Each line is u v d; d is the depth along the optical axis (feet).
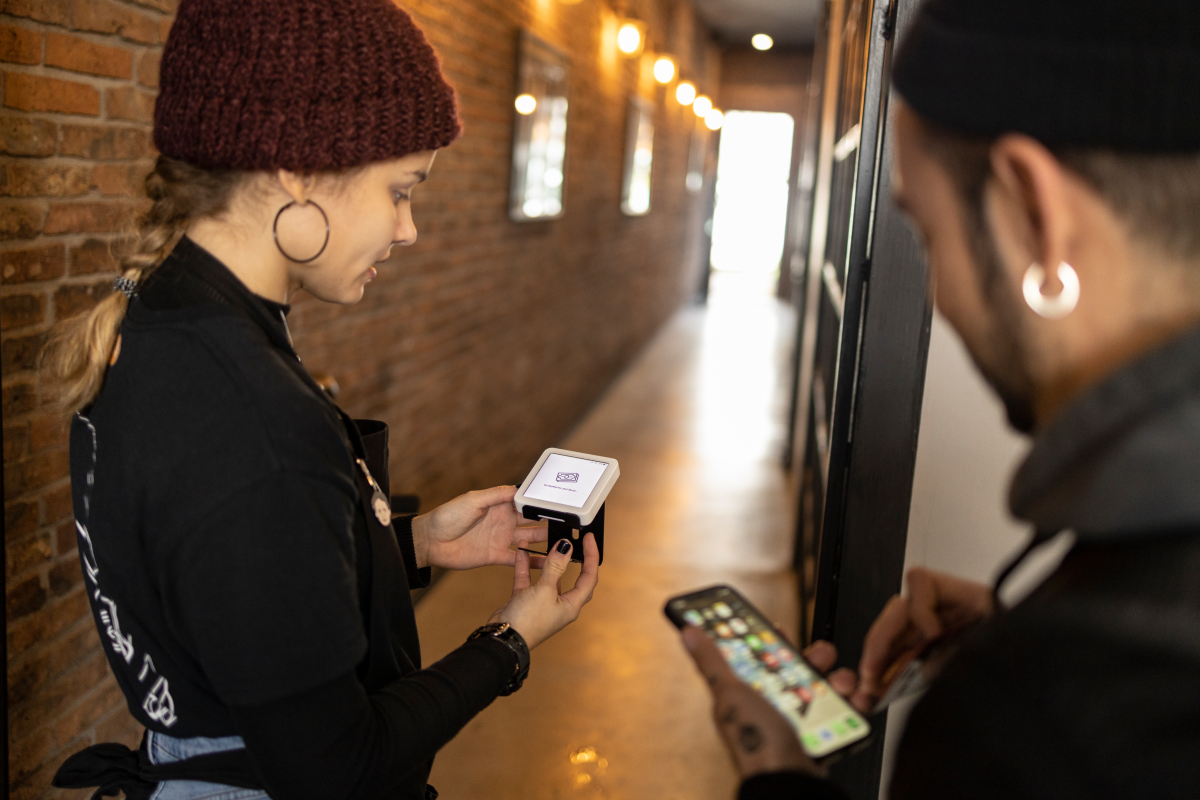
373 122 2.55
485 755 7.47
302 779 2.42
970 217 1.57
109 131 5.09
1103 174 1.38
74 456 2.87
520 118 12.64
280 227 2.64
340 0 2.51
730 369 25.53
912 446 4.56
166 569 2.42
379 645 2.78
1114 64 1.34
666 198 29.14
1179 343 1.33
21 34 4.42
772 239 52.39
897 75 1.67
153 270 2.76
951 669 1.56
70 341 2.84
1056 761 1.32
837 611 4.85
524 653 3.09
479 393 12.32
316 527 2.40
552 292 15.87
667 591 10.87
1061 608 1.41
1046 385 1.57
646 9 21.09
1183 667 1.25
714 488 15.12
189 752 2.80
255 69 2.45
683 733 7.94
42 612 4.88
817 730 2.22
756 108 38.14
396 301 9.27
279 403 2.43
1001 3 1.45
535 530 3.84
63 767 3.01
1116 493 1.34
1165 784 1.23
